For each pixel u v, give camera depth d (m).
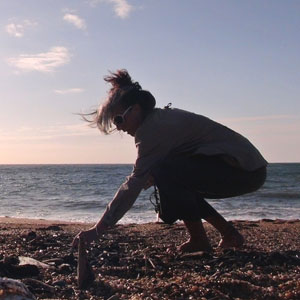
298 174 54.22
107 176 55.22
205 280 3.26
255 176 3.74
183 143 3.61
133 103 3.47
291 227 7.02
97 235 3.16
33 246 4.81
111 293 3.04
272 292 3.05
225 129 3.73
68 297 2.96
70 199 21.48
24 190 29.31
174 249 4.38
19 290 2.38
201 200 4.03
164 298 2.95
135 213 13.47
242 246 4.52
